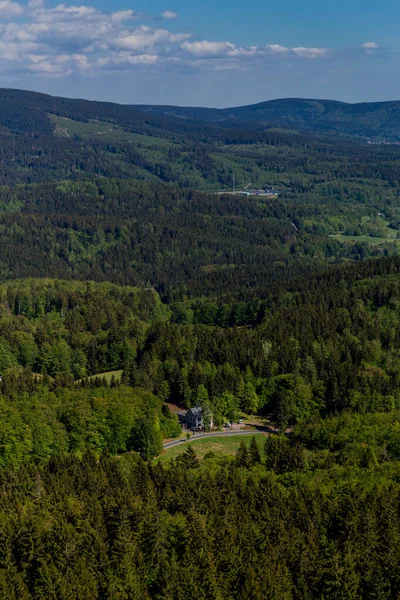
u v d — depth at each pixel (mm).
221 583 99875
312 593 97875
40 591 101562
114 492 120875
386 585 96062
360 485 116438
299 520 108062
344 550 100000
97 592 101562
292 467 135375
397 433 144125
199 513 110625
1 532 108562
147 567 105000
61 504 116938
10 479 130875
